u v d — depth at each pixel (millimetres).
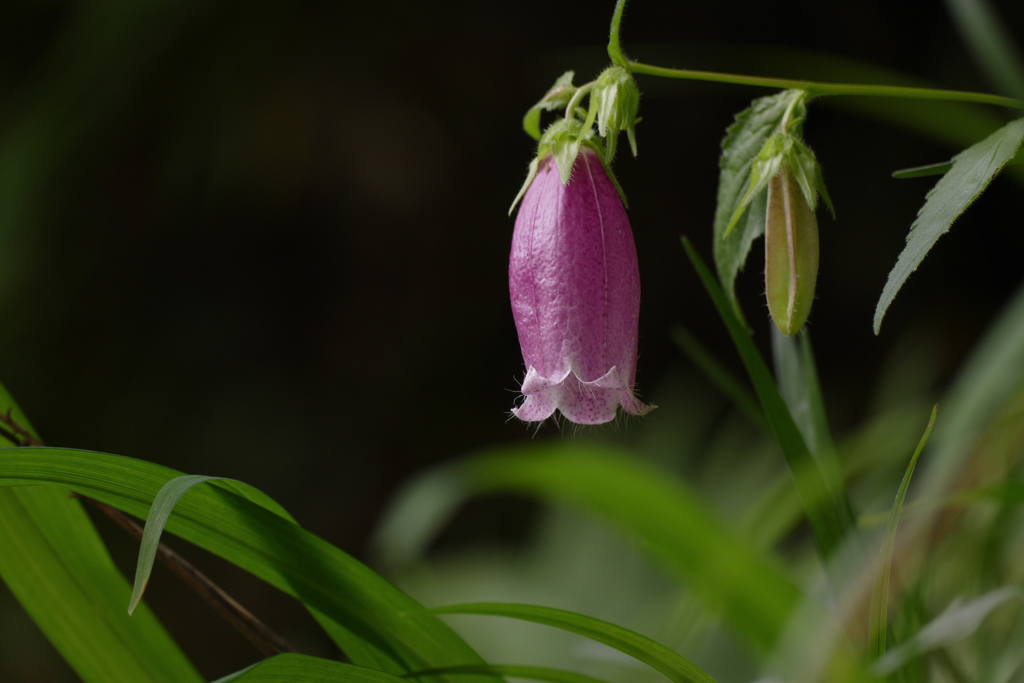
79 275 1975
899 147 2084
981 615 743
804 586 878
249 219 2094
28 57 1909
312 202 2107
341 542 2102
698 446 1615
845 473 834
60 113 1773
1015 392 792
